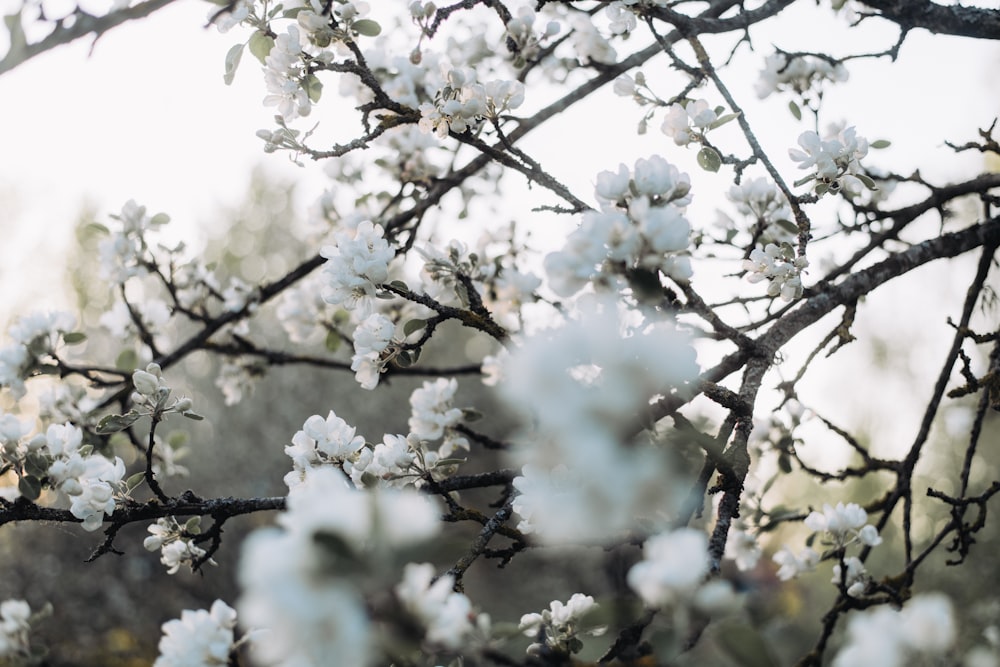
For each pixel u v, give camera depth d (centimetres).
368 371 125
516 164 125
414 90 145
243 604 76
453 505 124
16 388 145
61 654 271
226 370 169
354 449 121
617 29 139
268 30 126
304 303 165
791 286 125
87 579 371
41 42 104
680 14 128
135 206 158
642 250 100
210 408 532
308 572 76
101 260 158
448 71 126
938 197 140
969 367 133
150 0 105
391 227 152
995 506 329
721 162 126
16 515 120
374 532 77
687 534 94
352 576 76
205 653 103
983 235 135
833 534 130
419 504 80
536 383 78
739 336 117
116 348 455
